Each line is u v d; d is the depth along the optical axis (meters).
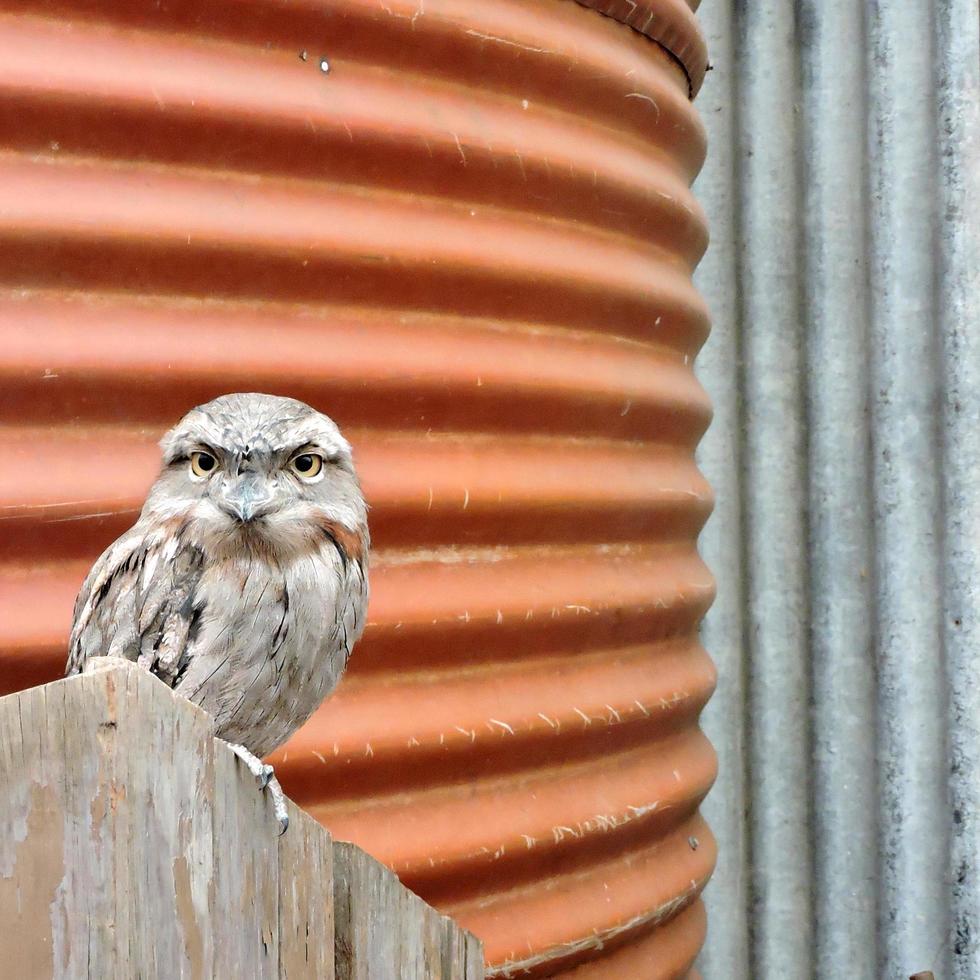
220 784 1.80
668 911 4.14
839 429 5.93
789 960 5.92
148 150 3.16
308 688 3.07
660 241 4.41
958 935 5.60
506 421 3.67
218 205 3.21
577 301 3.88
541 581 3.72
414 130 3.48
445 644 3.49
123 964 1.67
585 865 3.85
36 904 1.60
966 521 5.63
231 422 3.05
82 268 3.06
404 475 3.44
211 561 2.99
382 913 2.09
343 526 3.16
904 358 5.79
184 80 3.18
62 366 3.00
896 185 5.83
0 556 2.95
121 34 3.16
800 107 6.05
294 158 3.32
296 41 3.36
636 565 4.11
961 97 5.71
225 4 3.24
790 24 6.04
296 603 2.99
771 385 6.02
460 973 2.25
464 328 3.61
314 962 1.96
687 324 4.54
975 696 5.59
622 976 4.00
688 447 4.60
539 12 3.89
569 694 3.77
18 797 1.60
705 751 4.59
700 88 5.63
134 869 1.69
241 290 3.25
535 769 3.71
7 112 3.01
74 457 3.04
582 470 3.87
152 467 3.12
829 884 5.86
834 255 5.97
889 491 5.80
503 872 3.59
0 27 3.04
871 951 5.79
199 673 2.95
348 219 3.39
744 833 5.97
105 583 2.94
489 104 3.73
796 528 6.00
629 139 4.26
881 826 5.78
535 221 3.82
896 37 5.84
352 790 3.33
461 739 3.46
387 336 3.45
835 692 5.89
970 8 5.72
